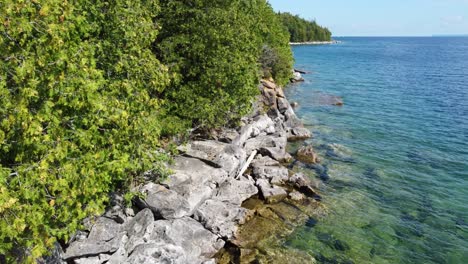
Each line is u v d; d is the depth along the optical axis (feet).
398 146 97.50
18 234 29.12
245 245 51.42
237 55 73.15
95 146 37.27
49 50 30.63
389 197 68.74
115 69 43.68
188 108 67.92
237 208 56.44
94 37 44.01
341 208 63.57
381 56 422.82
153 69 46.47
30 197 28.17
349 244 53.42
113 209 44.98
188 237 48.16
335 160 86.02
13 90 29.76
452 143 100.68
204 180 57.57
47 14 29.37
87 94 32.37
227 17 72.38
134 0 49.75
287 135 101.50
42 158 30.17
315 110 135.33
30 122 28.66
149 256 39.24
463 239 56.39
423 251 53.01
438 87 192.34
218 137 77.92
